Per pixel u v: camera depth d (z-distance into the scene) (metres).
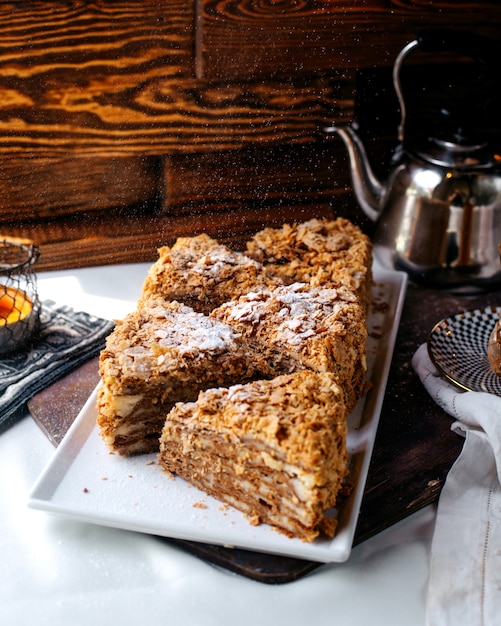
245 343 0.75
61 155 0.93
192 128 0.97
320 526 0.64
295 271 0.86
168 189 0.99
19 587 0.62
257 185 1.02
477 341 0.85
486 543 0.66
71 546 0.65
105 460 0.71
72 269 0.99
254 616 0.61
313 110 1.00
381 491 0.70
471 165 0.91
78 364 0.83
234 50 0.94
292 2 0.94
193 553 0.65
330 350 0.73
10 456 0.73
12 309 0.84
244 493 0.66
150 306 0.78
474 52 0.88
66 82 0.90
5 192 0.93
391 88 1.04
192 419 0.65
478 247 0.93
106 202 0.97
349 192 1.07
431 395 0.80
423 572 0.65
